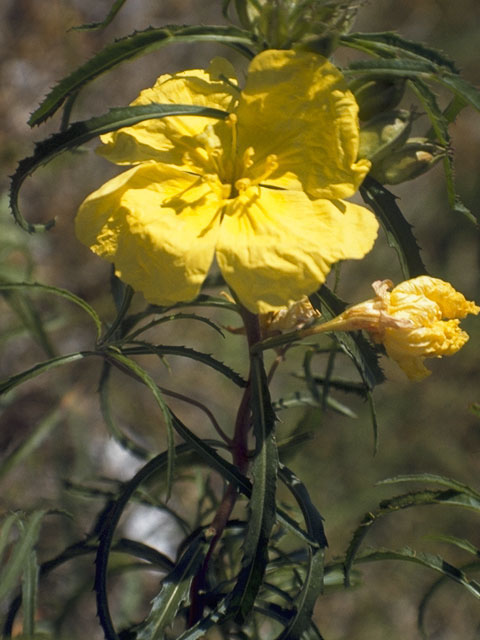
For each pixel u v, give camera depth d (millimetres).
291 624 366
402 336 368
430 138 378
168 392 393
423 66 359
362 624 713
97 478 428
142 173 364
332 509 750
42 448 646
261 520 362
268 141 365
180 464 419
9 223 547
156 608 372
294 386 786
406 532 745
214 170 368
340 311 373
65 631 476
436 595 729
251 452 391
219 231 356
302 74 359
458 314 374
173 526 644
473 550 385
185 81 373
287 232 355
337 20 362
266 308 350
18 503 613
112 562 459
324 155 360
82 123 358
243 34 365
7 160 767
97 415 721
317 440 780
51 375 724
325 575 399
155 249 355
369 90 369
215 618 366
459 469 788
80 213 361
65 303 754
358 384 417
